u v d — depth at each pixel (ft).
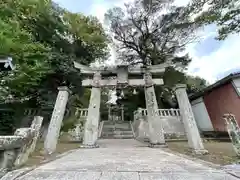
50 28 30.12
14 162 8.27
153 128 21.59
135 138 35.24
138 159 11.65
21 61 19.29
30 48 19.67
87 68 25.14
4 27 16.40
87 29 40.63
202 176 7.21
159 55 52.06
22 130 9.43
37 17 26.55
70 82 36.19
